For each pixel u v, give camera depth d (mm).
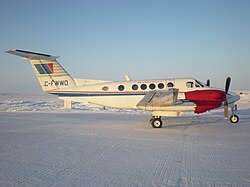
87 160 4898
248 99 42281
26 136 7934
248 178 3738
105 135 8047
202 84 10781
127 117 14953
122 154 5387
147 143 6617
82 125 10844
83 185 3527
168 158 4996
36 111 20641
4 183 3625
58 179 3787
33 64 11922
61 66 12008
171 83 10828
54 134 8320
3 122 12203
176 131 8883
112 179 3771
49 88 12008
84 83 11992
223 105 10195
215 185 3455
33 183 3621
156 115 9945
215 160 4797
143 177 3846
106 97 11422
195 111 9883
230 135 7902
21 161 4855
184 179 3723
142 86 11141
